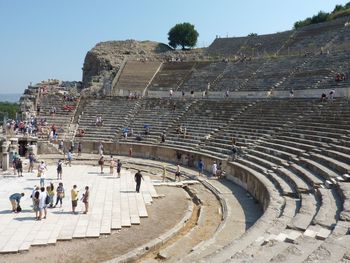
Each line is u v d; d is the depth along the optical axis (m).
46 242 16.94
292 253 10.45
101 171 33.12
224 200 25.19
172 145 41.44
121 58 78.62
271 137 33.03
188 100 50.19
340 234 11.86
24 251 16.14
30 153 37.78
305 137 29.50
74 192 21.06
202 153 36.59
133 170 36.75
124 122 49.81
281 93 44.91
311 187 20.44
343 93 36.59
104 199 24.30
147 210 22.89
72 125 50.84
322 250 10.05
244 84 52.59
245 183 28.12
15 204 20.97
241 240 13.73
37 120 51.50
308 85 43.62
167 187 29.48
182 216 21.92
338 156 22.91
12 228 18.52
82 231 18.44
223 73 58.72
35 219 19.91
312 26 66.81
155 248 17.17
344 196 16.42
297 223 14.50
